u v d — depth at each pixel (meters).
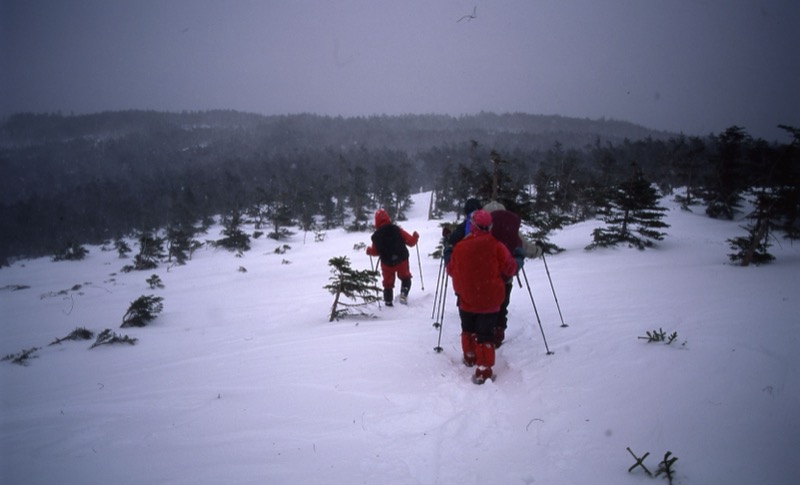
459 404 3.19
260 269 27.47
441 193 75.38
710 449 2.25
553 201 38.12
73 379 5.45
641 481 2.09
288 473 2.26
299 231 56.44
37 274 43.22
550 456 2.42
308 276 20.83
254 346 5.58
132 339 8.66
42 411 3.53
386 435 2.71
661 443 2.38
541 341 4.63
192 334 8.72
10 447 2.71
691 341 3.96
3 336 12.97
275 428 2.83
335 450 2.52
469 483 2.20
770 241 19.09
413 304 7.52
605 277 9.84
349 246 37.00
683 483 2.01
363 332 5.49
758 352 3.46
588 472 2.23
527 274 11.57
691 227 26.05
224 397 3.46
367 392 3.39
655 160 64.81
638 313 5.53
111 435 2.82
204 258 40.69
